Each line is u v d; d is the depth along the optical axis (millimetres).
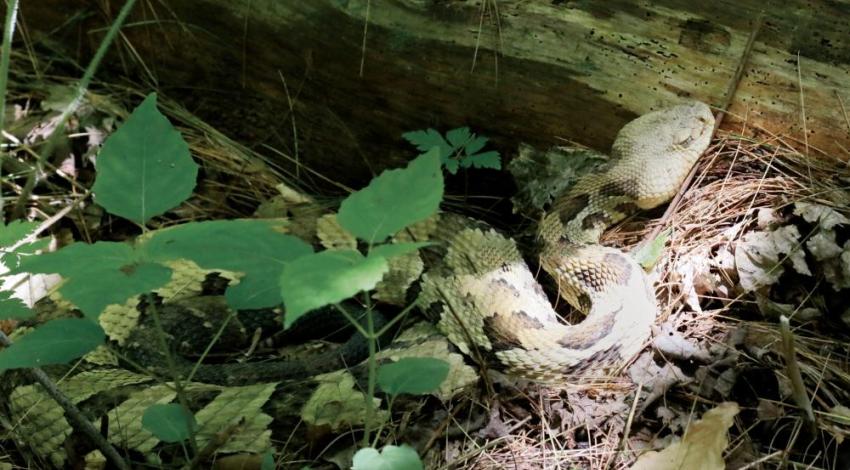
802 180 499
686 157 512
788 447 398
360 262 277
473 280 500
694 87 513
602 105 522
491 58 522
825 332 452
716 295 474
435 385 325
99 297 295
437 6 524
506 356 469
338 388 447
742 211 494
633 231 533
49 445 427
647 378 444
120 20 371
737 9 503
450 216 530
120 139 313
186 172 315
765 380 430
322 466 423
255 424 433
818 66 496
